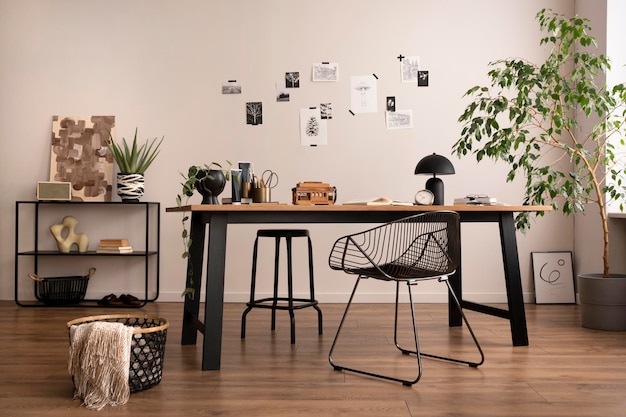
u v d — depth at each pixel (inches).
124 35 205.2
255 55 203.6
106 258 205.6
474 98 201.2
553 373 108.3
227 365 114.7
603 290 150.2
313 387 99.8
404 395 95.2
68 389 98.8
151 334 99.0
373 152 202.1
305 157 202.7
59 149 204.5
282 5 203.6
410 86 202.1
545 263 199.3
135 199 194.9
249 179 132.1
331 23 203.3
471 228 201.6
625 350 127.0
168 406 89.9
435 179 145.3
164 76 204.7
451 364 115.2
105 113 205.0
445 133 201.2
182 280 204.1
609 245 177.6
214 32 204.4
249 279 202.4
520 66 154.1
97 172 203.6
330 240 201.6
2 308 188.4
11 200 205.9
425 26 202.1
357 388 99.2
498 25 201.0
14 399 93.5
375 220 125.2
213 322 112.4
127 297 191.9
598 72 179.6
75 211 205.8
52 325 158.2
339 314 176.2
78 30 205.8
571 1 198.7
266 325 157.9
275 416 85.4
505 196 199.8
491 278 201.2
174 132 204.1
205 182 126.7
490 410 87.7
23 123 206.1
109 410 88.1
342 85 202.8
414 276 106.7
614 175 155.7
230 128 203.5
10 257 206.2
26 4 206.2
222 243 114.5
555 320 165.6
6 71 206.5
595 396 94.4
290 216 121.2
